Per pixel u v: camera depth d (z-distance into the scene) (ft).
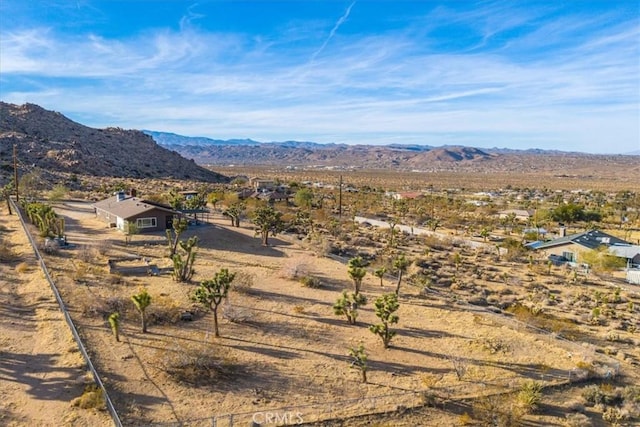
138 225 186.39
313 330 101.76
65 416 64.34
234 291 122.52
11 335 87.66
